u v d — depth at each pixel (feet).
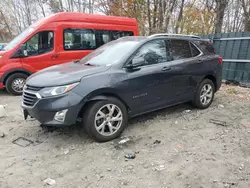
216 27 42.45
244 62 25.57
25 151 12.19
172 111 17.62
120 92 13.14
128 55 13.87
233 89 24.14
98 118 12.63
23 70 23.61
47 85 12.04
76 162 11.12
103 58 14.82
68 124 12.00
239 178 9.75
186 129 14.48
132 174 10.16
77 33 25.62
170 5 50.26
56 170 10.56
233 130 14.28
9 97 23.26
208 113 17.21
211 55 18.26
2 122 16.11
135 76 13.64
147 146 12.47
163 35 15.80
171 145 12.53
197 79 16.99
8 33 101.96
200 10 53.26
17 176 10.18
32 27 24.80
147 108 14.61
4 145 12.85
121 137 13.50
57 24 24.44
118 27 28.53
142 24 53.78
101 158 11.41
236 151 11.83
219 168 10.43
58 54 24.66
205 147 12.26
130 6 55.36
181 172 10.21
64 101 11.73
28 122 15.98
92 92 12.19
